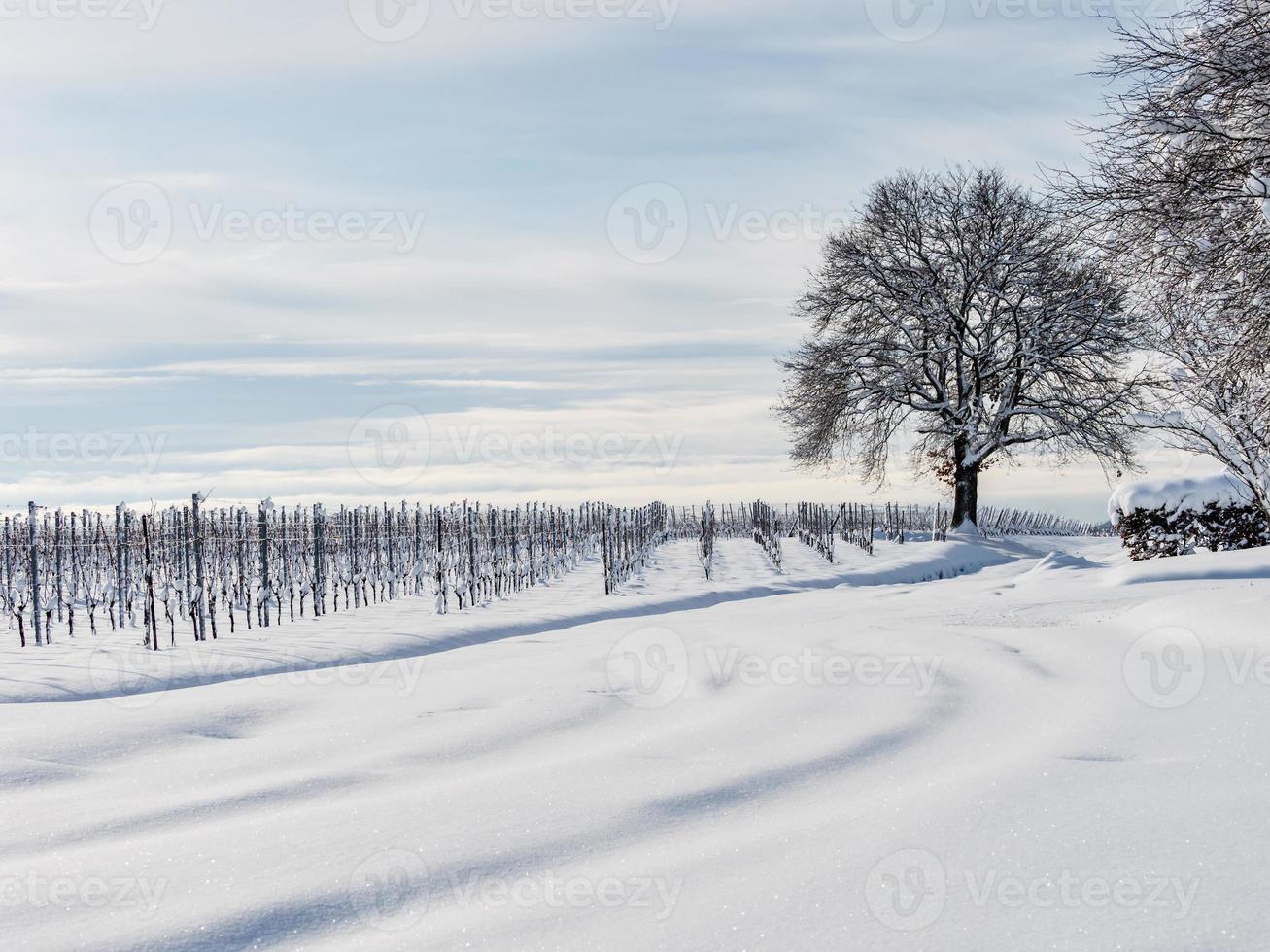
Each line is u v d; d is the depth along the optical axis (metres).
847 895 2.78
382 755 4.77
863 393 31.86
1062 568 17.17
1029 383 31.03
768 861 3.09
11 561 15.40
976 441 31.55
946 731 4.85
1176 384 12.70
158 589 13.76
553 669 7.14
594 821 3.55
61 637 12.61
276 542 17.75
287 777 4.34
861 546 29.52
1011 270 29.72
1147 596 9.76
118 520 13.97
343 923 2.79
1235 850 2.94
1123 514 16.98
